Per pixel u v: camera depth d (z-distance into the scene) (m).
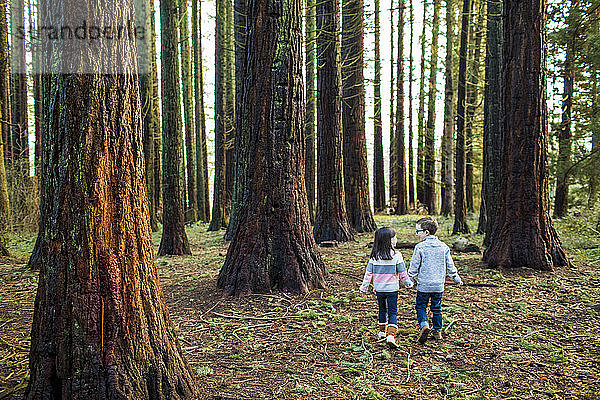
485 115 13.08
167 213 11.11
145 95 15.72
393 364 4.27
